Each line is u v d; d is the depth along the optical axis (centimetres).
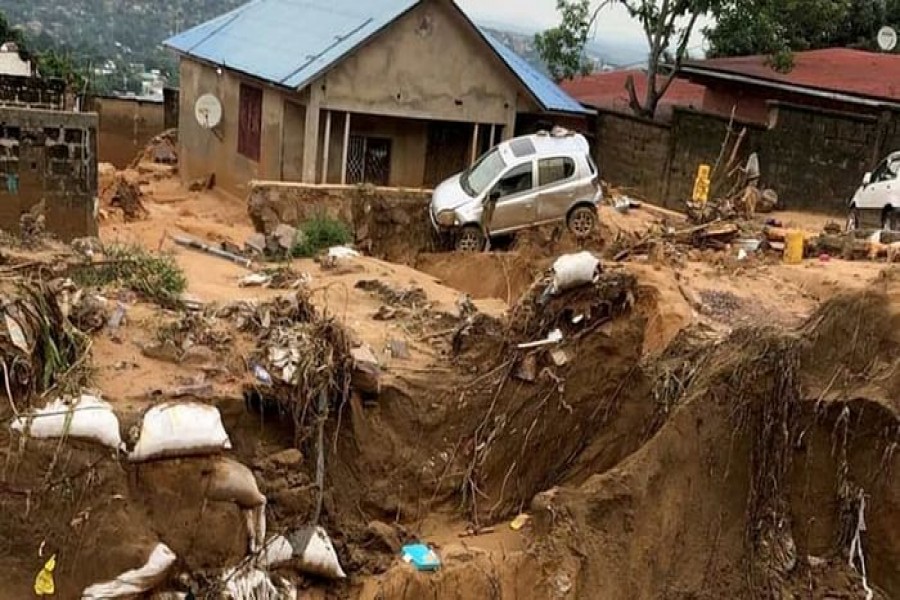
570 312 1445
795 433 1434
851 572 1423
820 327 1490
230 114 2873
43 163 1770
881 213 2441
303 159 2614
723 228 2238
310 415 1256
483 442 1388
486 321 1465
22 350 1046
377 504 1312
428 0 2581
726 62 3550
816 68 3475
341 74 2570
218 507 1086
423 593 1220
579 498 1293
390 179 2780
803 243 2159
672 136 3036
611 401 1447
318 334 1309
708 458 1368
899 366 1431
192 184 2994
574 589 1233
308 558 1173
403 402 1365
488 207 2192
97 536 1016
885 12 4425
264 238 2114
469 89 2719
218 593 1067
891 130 2731
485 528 1352
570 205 2234
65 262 1474
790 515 1442
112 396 1130
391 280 1862
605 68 4391
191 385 1196
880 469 1424
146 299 1420
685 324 1616
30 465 998
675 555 1330
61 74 3266
